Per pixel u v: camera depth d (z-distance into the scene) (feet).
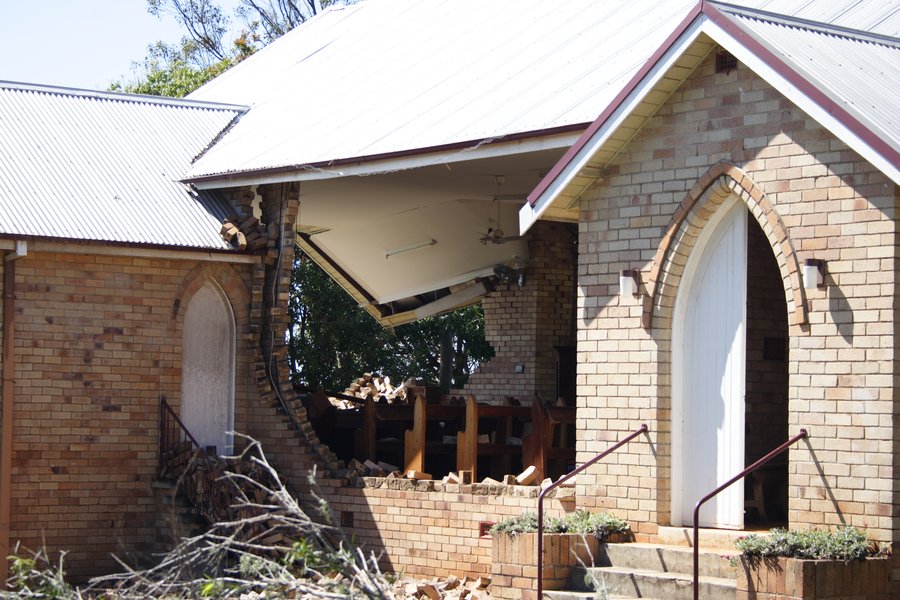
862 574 42.83
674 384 51.47
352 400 80.74
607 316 52.95
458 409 66.28
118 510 65.77
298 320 126.41
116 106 78.84
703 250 51.39
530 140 55.11
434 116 63.52
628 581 47.37
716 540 48.49
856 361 44.88
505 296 82.48
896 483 43.91
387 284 89.61
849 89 45.37
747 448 56.03
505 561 49.90
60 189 68.33
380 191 73.67
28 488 63.52
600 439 52.80
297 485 66.39
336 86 77.87
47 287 64.59
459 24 77.71
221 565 58.59
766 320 57.31
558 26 68.64
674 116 50.90
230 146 75.36
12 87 77.00
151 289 67.31
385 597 32.53
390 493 62.08
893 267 44.19
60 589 34.40
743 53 46.24
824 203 46.01
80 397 65.10
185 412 68.69
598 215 53.36
